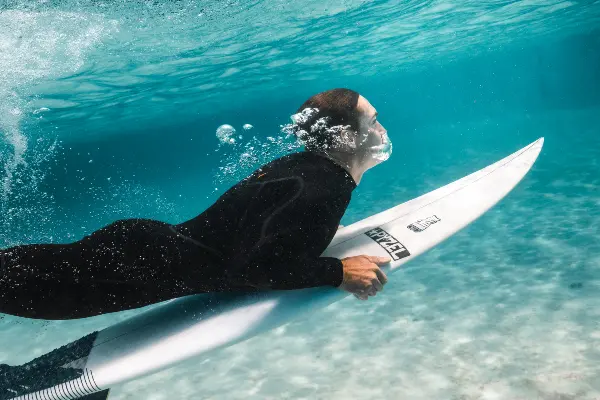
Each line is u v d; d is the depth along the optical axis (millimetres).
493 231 9727
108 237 1937
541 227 9438
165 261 1928
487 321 6145
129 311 8594
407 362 5516
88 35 7832
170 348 2027
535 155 3750
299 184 1965
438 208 3143
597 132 21875
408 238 2799
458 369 5230
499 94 58750
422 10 13922
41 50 6066
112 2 6848
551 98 57531
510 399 4613
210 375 5793
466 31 19656
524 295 6680
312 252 1953
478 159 20422
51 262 1852
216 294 2291
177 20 8953
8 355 7094
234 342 2035
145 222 2018
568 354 5148
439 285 7508
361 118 2215
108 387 1949
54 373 1982
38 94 13031
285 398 5137
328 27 13508
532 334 5656
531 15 18812
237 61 15484
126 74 13383
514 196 12188
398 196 15500
